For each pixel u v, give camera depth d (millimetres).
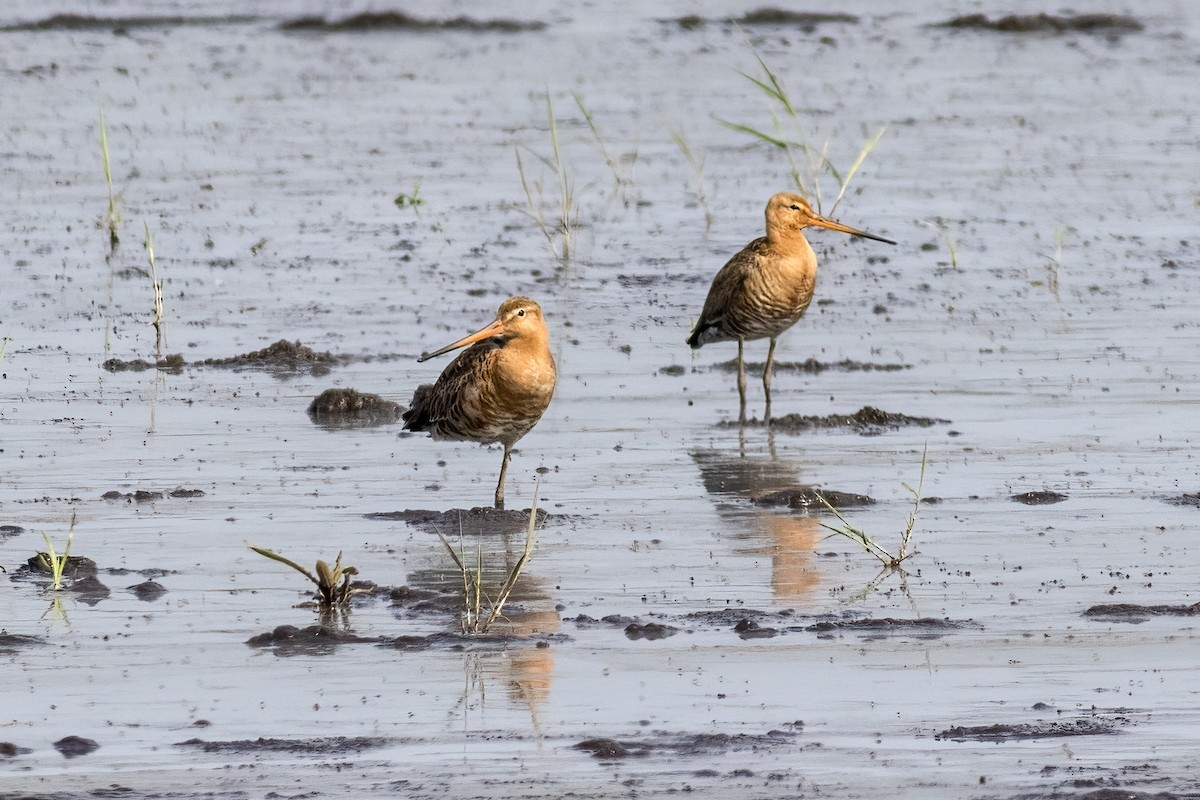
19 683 9484
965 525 12492
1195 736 8727
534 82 34156
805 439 15109
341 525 12547
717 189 26000
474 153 28188
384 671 9711
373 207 24547
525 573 11500
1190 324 19047
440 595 11039
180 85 33219
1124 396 16234
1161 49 38125
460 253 22266
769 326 16750
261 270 21250
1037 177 26578
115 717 9031
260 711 9117
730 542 12195
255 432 15102
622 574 11469
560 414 15945
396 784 8203
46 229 22875
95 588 11062
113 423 15227
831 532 12391
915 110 31734
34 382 16500
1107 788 8062
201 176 26203
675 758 8508
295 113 30984
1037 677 9555
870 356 18031
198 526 12461
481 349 13406
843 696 9305
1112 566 11500
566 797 8047
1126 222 23875
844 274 21547
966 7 43031
